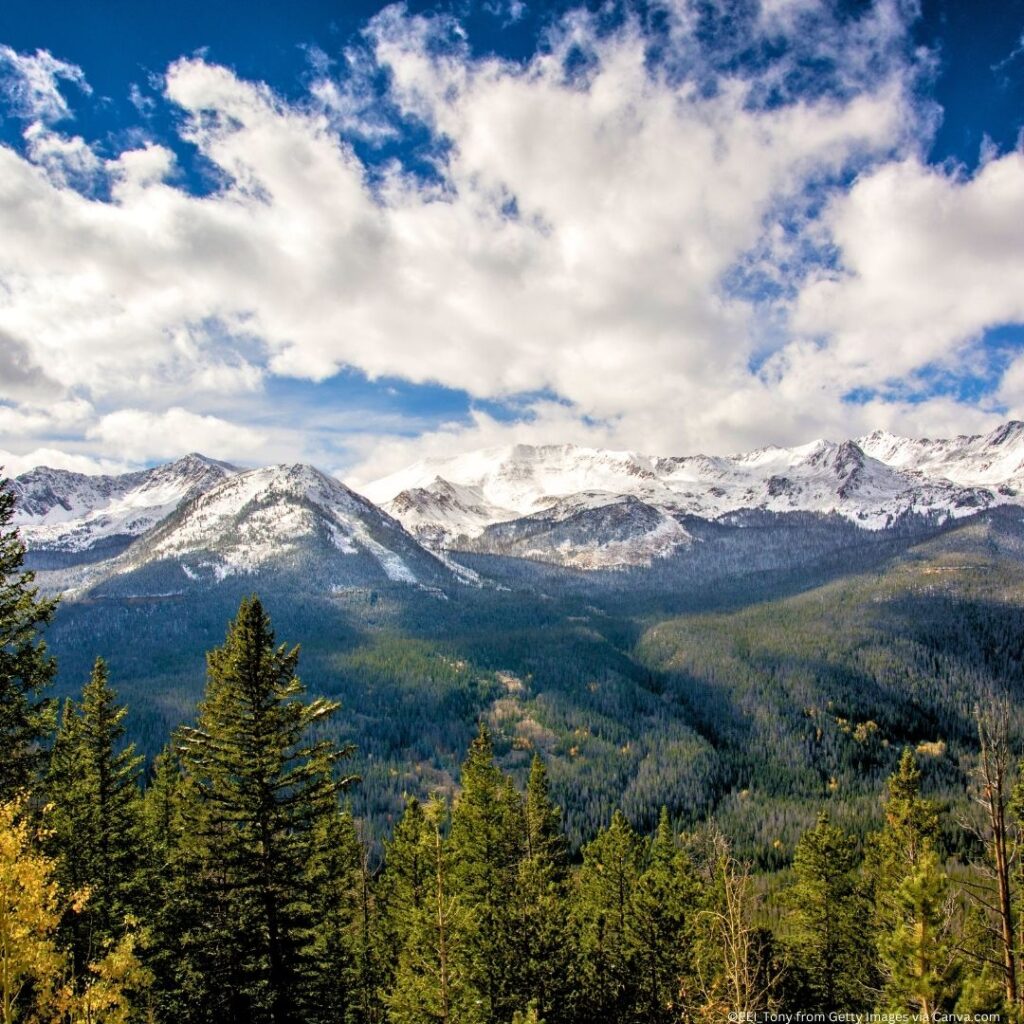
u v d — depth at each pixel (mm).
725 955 26922
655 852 58156
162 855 35531
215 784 24750
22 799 20109
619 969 35844
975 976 20844
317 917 24828
